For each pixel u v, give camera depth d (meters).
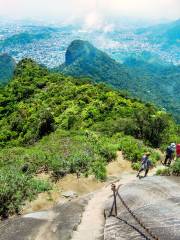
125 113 53.22
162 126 37.50
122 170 26.86
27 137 53.91
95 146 29.50
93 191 21.48
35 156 25.55
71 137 34.81
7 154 29.83
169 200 15.15
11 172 21.62
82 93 63.09
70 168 23.55
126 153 29.47
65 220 15.12
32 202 18.91
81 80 77.44
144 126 37.47
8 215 17.66
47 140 41.94
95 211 16.16
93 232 13.98
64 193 20.31
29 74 82.62
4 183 19.34
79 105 58.38
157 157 30.41
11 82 81.94
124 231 13.02
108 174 25.56
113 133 39.22
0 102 73.88
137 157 28.88
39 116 57.06
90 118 52.69
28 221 15.15
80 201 17.92
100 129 42.00
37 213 16.08
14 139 57.91
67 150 28.08
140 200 15.33
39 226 14.70
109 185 22.31
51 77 80.12
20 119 62.69
